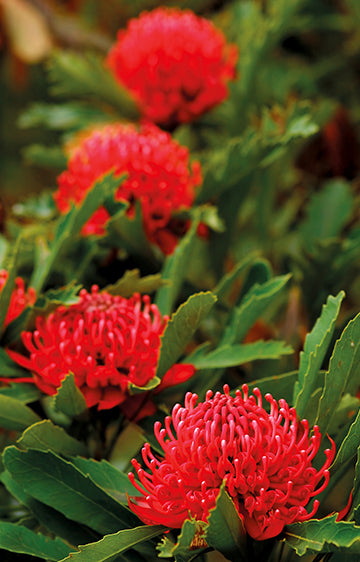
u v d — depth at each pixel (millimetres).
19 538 932
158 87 1289
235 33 1590
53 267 1105
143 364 1002
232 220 1266
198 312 975
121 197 1140
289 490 889
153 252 1156
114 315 1002
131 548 949
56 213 1245
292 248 1290
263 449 909
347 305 1268
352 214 1357
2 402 994
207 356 1042
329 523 880
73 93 1412
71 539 962
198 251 1337
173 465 906
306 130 1149
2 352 1042
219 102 1302
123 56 1310
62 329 1000
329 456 904
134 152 1134
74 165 1165
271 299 1036
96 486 947
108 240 1138
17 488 977
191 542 888
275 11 1393
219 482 902
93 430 1042
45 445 971
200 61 1276
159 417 1011
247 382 1127
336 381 930
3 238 1147
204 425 916
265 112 1216
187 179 1165
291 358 1141
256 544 915
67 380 962
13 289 1030
